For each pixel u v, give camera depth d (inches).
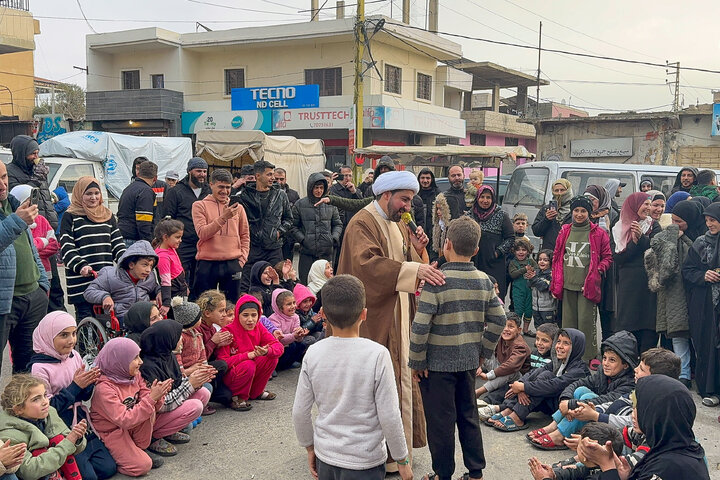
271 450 167.9
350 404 106.2
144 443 157.5
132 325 172.7
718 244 198.1
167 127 1034.1
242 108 1000.9
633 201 224.8
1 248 157.9
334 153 1002.1
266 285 248.7
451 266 136.6
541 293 260.8
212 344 196.1
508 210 389.1
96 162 512.4
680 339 217.6
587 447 122.3
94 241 217.3
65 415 148.9
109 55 1094.4
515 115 1476.4
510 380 195.0
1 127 956.6
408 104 1013.2
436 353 135.3
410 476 111.0
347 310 109.0
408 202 149.1
